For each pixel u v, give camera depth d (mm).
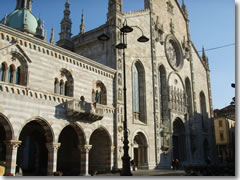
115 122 37969
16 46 26953
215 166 32094
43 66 29328
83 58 34281
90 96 35031
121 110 39188
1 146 34031
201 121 65312
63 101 30719
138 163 43219
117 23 42281
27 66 27578
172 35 58281
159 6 56094
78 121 31984
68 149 39812
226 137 89312
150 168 42688
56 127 29234
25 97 26531
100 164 37000
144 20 49156
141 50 46719
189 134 57719
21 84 27172
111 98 38406
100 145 37656
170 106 52344
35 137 38281
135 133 41344
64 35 47875
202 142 63562
